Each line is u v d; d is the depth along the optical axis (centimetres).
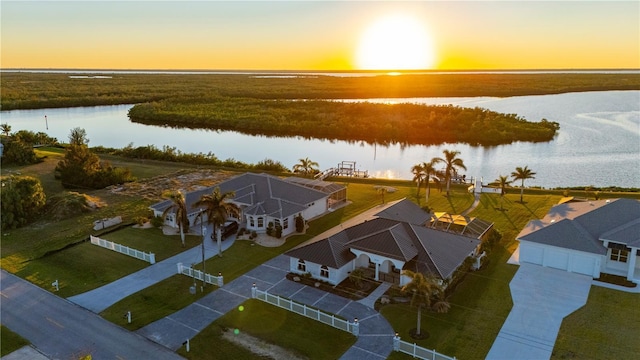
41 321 3738
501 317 3662
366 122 14088
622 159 10200
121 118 17938
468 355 3197
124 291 4191
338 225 5794
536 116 16738
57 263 4806
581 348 3253
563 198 6662
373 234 4441
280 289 4184
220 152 11700
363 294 4062
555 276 4331
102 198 7025
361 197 7038
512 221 5888
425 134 12938
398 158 10812
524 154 10900
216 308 3872
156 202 6794
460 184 7750
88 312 3853
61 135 14075
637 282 4156
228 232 5431
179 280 4378
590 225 4672
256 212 5488
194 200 5828
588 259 4309
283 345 3350
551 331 3462
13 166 9131
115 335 3522
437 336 3425
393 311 3775
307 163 8475
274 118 15212
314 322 3641
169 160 9850
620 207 4781
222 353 3275
